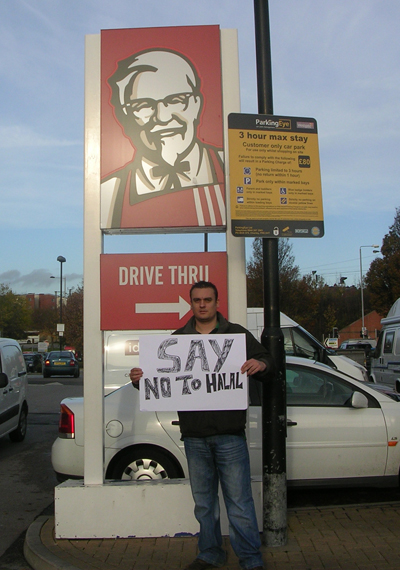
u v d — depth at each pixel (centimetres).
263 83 461
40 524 497
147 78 513
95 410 475
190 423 378
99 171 504
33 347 6719
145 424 552
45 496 657
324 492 643
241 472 370
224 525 461
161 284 492
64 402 590
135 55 515
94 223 500
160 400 384
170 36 516
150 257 494
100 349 485
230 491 369
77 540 457
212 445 375
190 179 504
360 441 560
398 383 1387
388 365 1470
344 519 498
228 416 375
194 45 516
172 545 443
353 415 568
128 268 493
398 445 562
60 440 571
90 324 488
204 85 513
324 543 441
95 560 415
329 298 5797
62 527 457
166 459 546
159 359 388
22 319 6669
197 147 507
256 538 366
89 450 472
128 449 550
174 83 512
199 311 394
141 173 504
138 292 492
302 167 454
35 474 764
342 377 591
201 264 493
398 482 563
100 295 491
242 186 444
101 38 516
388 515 508
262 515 456
